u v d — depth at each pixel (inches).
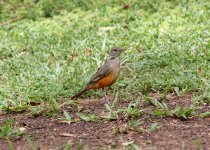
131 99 519.2
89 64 614.9
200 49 618.8
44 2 863.1
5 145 430.0
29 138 429.1
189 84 527.8
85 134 440.5
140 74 569.9
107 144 411.8
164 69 569.9
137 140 415.2
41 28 785.6
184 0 795.4
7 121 470.6
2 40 748.0
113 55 501.7
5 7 888.9
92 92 544.1
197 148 391.5
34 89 560.7
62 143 424.8
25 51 706.8
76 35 728.3
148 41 666.8
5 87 567.8
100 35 714.2
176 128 437.7
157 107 482.0
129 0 820.6
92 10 828.6
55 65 633.0
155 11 789.2
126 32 710.5
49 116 494.9
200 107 481.1
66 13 828.6
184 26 706.2
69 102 513.3
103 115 477.4
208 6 762.8
